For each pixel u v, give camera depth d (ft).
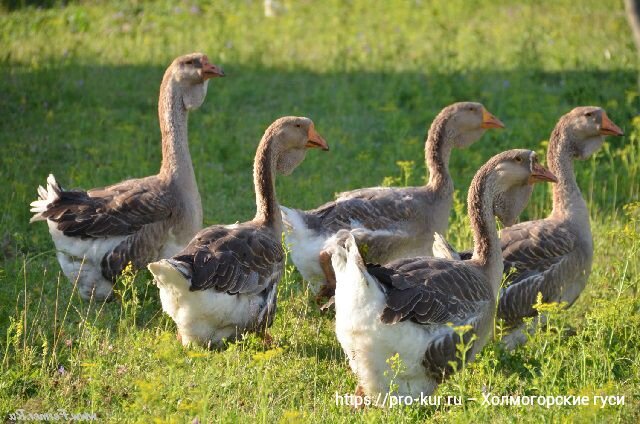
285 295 44.55
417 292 32.96
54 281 44.55
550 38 89.25
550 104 68.64
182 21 95.96
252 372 35.78
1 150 59.26
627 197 57.52
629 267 46.19
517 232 41.60
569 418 31.40
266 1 101.50
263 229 40.57
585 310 44.27
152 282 42.57
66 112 68.64
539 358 36.73
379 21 99.81
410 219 45.52
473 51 86.02
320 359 39.09
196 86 44.98
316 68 82.07
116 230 41.60
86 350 36.81
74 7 101.19
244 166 61.21
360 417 32.94
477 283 35.17
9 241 48.21
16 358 35.94
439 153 47.06
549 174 39.06
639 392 35.37
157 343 37.60
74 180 55.01
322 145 42.70
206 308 36.63
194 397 32.55
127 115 68.13
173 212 43.39
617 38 89.35
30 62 79.20
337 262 33.17
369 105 72.59
